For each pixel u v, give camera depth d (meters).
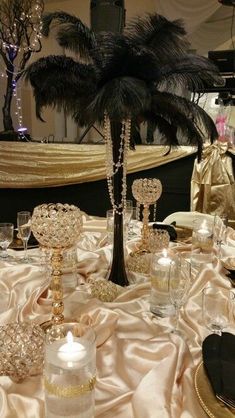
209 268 1.23
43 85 1.10
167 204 3.36
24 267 1.25
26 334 0.80
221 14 4.46
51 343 0.64
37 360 0.75
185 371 0.76
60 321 0.90
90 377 0.60
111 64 1.05
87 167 3.34
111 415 0.67
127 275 1.28
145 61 1.05
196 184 3.23
